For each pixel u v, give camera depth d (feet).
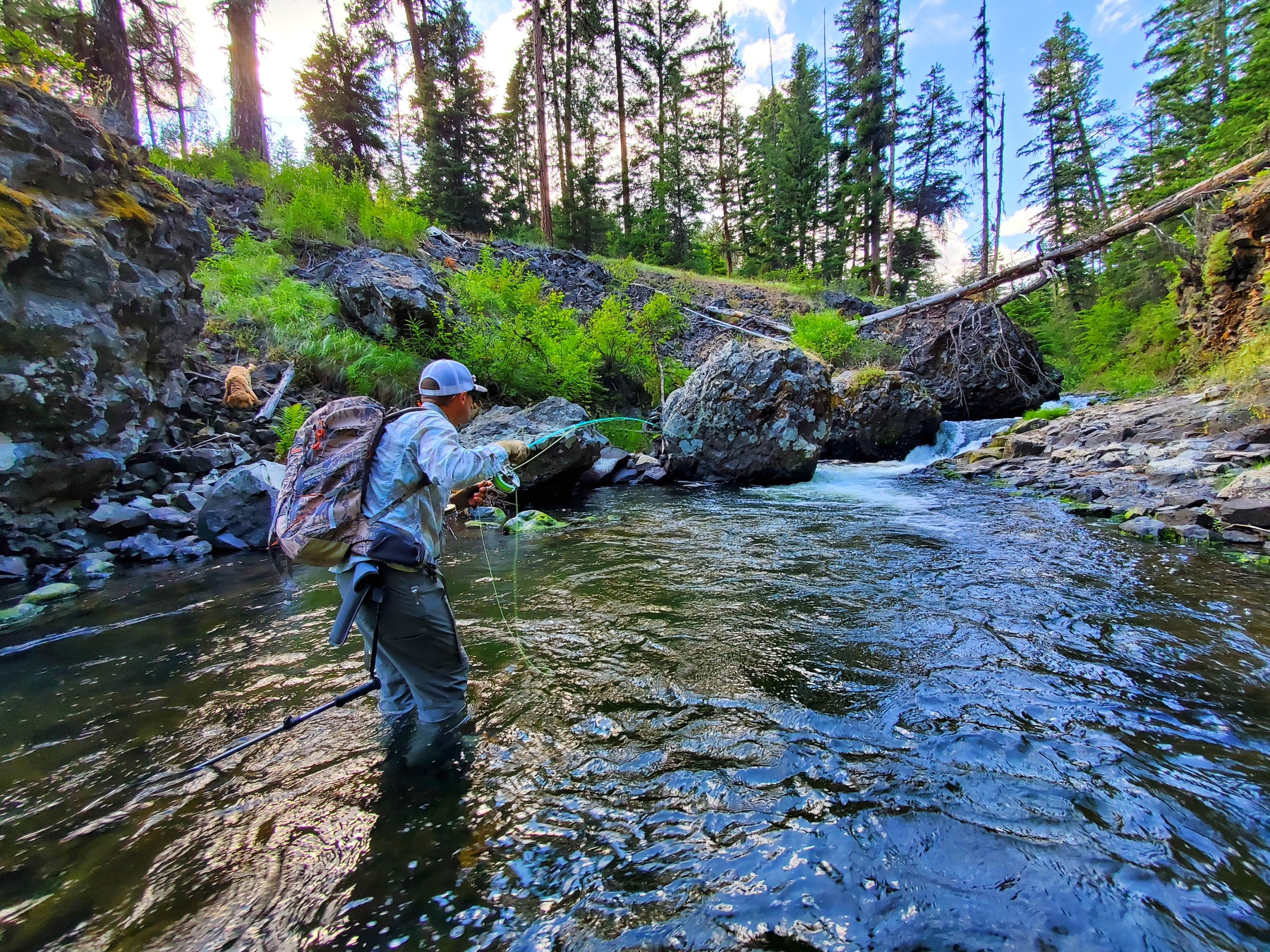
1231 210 34.91
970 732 7.49
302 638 11.09
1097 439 29.48
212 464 21.33
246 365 27.78
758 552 16.66
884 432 38.83
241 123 50.29
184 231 22.21
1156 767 6.73
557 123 90.33
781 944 4.56
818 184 105.19
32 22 35.50
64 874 5.42
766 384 30.35
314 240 39.68
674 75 96.94
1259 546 15.47
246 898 5.13
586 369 36.04
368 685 7.17
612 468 31.12
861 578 14.07
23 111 16.76
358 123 76.69
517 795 6.50
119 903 5.08
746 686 8.89
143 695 8.96
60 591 13.69
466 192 86.38
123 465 18.58
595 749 7.34
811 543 17.58
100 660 10.18
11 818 6.23
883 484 29.32
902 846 5.58
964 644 10.19
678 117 106.93
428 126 84.53
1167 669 9.13
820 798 6.31
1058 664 9.35
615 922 4.80
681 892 5.10
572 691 8.82
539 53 64.75
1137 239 70.85
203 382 25.20
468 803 6.37
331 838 5.89
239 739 7.75
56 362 16.05
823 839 5.68
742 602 12.65
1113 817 5.91
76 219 17.61
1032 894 4.99
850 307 67.77
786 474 30.55
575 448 25.93
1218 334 36.35
